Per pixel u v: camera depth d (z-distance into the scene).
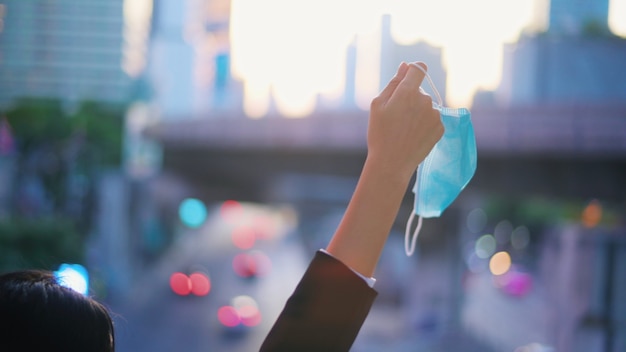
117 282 26.33
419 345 21.83
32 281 1.29
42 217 19.02
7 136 21.27
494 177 18.48
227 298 29.17
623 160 16.80
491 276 57.34
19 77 15.67
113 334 1.34
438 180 1.59
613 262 15.92
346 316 1.31
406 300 28.70
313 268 1.33
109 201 25.70
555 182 18.08
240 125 23.36
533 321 27.58
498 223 73.00
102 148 22.91
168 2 27.52
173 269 36.34
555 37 20.59
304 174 23.44
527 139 16.72
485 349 21.59
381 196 1.38
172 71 28.94
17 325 1.21
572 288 16.77
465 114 1.59
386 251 32.78
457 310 26.78
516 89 20.64
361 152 21.03
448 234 27.05
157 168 32.03
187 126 25.42
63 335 1.23
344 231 1.37
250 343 20.33
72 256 17.36
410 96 1.43
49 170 22.47
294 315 1.32
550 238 23.06
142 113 30.53
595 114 16.09
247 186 32.12
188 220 51.94
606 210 29.23
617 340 15.50
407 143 1.41
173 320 23.23
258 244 55.34
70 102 18.27
